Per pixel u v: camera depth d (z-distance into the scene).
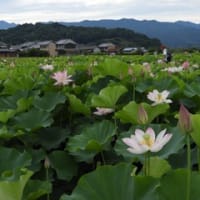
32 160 3.07
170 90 4.38
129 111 3.08
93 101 3.63
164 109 3.05
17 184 1.91
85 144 3.12
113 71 5.14
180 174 1.80
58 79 4.77
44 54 43.47
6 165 2.80
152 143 1.85
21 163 2.77
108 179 1.91
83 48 73.44
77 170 3.12
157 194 1.78
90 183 1.91
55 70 7.45
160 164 2.11
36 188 2.46
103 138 3.14
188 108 4.30
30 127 3.68
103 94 3.54
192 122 1.91
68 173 3.04
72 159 3.14
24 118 3.79
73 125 4.13
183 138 2.60
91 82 5.07
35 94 4.79
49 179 3.00
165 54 14.68
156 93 3.32
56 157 3.10
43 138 3.61
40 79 6.14
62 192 3.16
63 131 3.67
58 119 4.34
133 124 3.33
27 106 4.24
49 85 5.00
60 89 4.97
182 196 1.76
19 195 1.95
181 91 4.30
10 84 5.34
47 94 4.34
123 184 1.88
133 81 4.45
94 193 1.88
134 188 1.85
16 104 4.63
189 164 1.78
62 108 4.29
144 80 4.69
